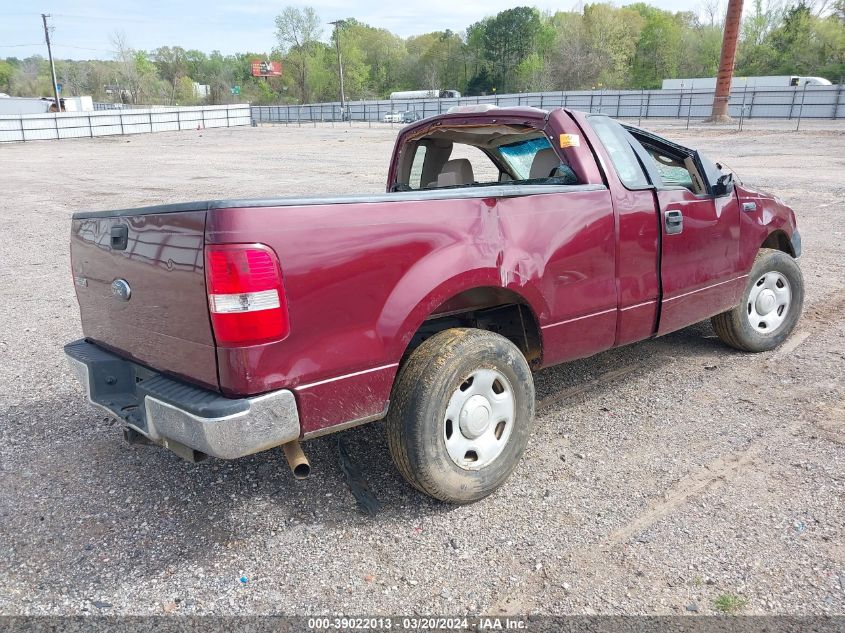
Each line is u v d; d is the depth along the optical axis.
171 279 2.71
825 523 3.01
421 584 2.71
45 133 46.50
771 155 21.64
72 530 3.11
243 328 2.51
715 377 4.71
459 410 3.09
